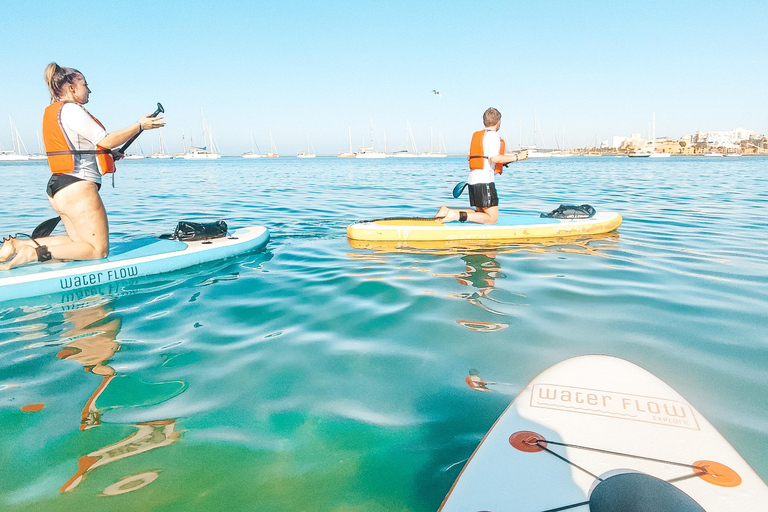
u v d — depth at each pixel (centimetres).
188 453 173
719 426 192
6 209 888
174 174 2594
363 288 381
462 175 2350
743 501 127
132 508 147
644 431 156
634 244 550
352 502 150
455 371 239
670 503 126
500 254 502
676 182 1641
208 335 287
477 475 138
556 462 143
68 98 365
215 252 476
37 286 361
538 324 303
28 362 250
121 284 399
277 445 179
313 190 1380
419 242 566
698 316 317
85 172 380
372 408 204
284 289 381
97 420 195
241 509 147
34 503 149
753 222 707
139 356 257
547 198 1084
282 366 245
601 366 198
